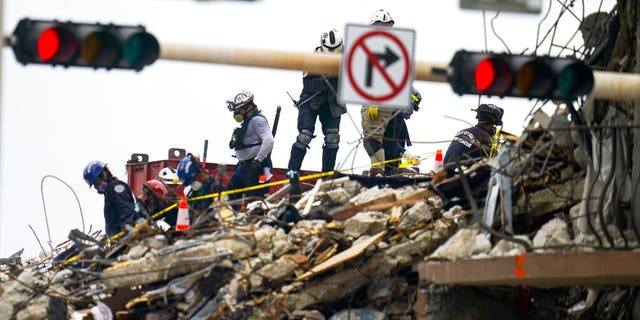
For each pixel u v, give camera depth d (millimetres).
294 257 47844
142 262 48594
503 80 37281
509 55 37344
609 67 44875
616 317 45406
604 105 44625
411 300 46938
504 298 45500
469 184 47969
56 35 36344
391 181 53062
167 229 52875
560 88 37094
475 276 40375
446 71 38125
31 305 52062
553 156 46281
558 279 39531
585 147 44375
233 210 53500
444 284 43500
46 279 53219
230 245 48406
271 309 47281
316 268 47375
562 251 40188
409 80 38125
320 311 48000
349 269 47500
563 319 46531
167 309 48594
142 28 37000
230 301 47594
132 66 37031
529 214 46281
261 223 50312
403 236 47625
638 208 42906
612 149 41531
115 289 50406
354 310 46969
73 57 36688
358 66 38219
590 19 47969
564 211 46031
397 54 38219
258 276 47625
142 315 49094
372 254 47438
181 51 37500
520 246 42469
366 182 53219
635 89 37281
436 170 51281
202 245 48219
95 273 50062
